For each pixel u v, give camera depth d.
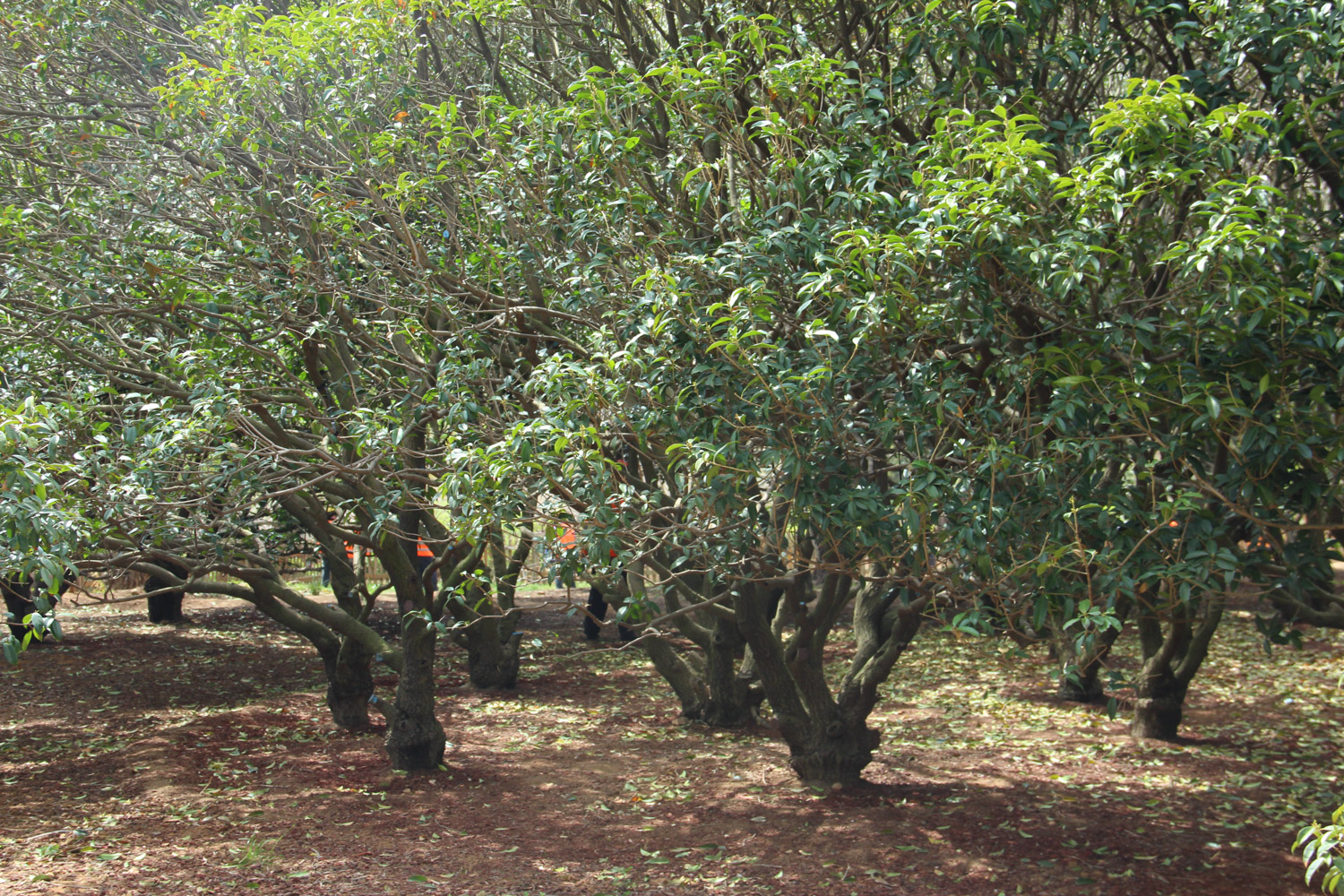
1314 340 4.12
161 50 7.84
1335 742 9.26
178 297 6.22
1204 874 6.10
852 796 7.63
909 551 4.86
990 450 4.27
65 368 7.21
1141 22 6.34
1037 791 7.80
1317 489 4.32
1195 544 4.27
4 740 9.38
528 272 6.31
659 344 4.81
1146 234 4.38
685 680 10.44
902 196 4.80
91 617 16.61
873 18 6.99
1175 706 9.35
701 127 5.32
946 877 6.05
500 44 7.79
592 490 4.56
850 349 4.70
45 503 3.54
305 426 7.59
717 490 4.60
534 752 9.20
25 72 7.66
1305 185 5.50
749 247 4.74
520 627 16.66
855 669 8.05
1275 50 4.55
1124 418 4.26
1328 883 3.02
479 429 5.64
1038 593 4.53
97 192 7.01
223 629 16.08
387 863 6.37
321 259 6.61
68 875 6.09
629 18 7.72
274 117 6.81
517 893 5.89
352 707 9.84
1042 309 4.72
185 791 7.80
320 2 7.88
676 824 7.14
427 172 6.69
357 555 10.41
